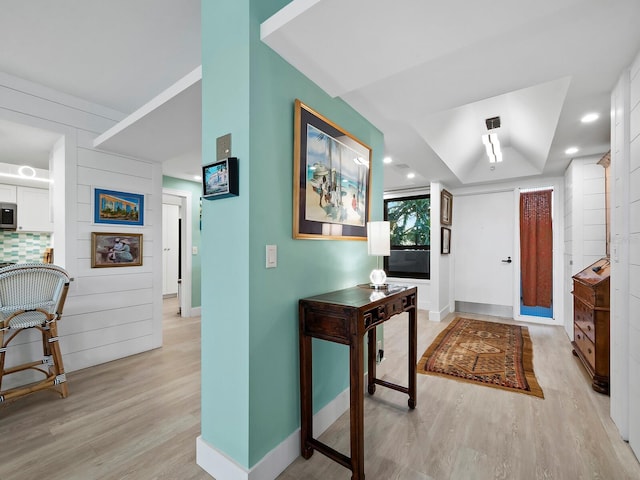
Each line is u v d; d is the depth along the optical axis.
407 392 2.19
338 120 2.17
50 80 2.58
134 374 2.75
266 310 1.52
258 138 1.48
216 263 1.57
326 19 1.36
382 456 1.67
